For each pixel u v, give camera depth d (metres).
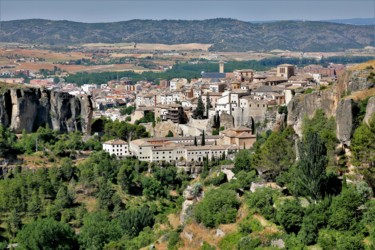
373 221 196.75
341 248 188.38
